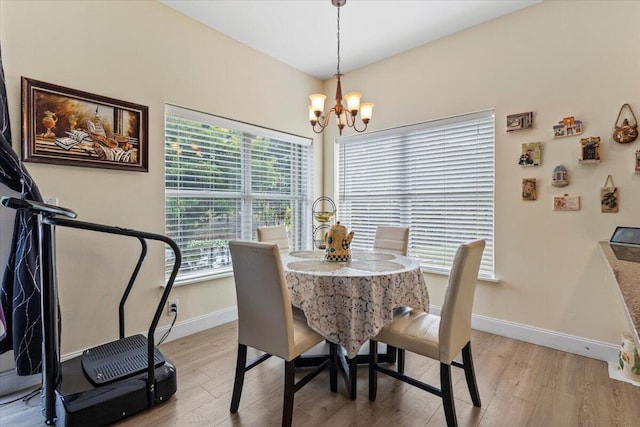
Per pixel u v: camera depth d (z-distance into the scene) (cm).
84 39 219
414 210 336
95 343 227
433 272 316
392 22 281
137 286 248
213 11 267
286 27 289
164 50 260
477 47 287
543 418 168
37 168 201
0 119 176
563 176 243
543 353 243
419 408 178
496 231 278
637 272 121
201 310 288
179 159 277
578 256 240
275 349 161
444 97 307
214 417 171
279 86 354
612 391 192
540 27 254
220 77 299
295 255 247
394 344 173
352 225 389
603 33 229
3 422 168
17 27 193
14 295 181
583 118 236
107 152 229
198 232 291
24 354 179
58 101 207
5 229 195
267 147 350
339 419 169
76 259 218
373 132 362
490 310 283
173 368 191
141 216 249
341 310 177
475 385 178
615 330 227
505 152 273
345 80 384
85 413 157
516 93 266
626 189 221
